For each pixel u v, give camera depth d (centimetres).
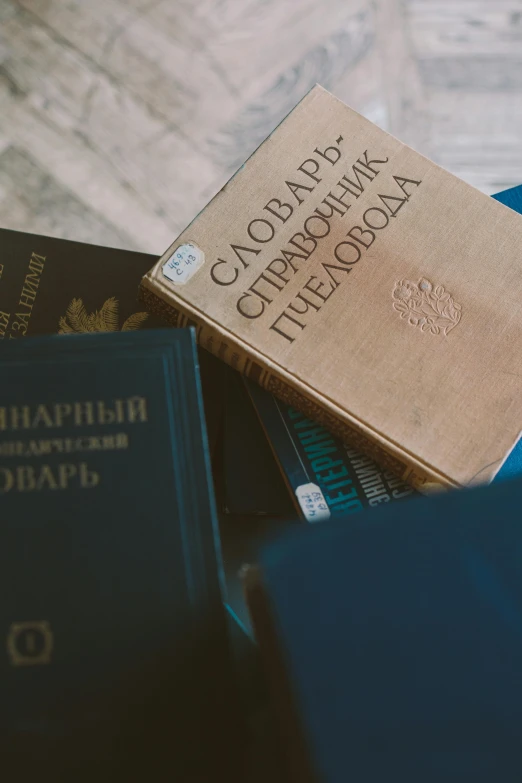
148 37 168
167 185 160
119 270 84
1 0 166
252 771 44
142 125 163
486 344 70
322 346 69
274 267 71
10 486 46
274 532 76
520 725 34
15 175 157
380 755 33
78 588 45
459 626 35
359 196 74
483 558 37
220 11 171
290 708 35
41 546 45
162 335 50
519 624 35
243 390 77
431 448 66
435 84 170
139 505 47
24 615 44
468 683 34
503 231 74
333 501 70
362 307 70
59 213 156
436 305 71
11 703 43
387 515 38
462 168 164
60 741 43
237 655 47
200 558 46
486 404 68
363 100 167
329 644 35
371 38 171
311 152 75
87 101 163
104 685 44
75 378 49
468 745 33
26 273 82
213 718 44
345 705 34
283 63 169
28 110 161
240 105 166
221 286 70
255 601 38
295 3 172
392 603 36
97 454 47
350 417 67
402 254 72
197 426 49
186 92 165
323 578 37
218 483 82
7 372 49
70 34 166
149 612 45
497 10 175
